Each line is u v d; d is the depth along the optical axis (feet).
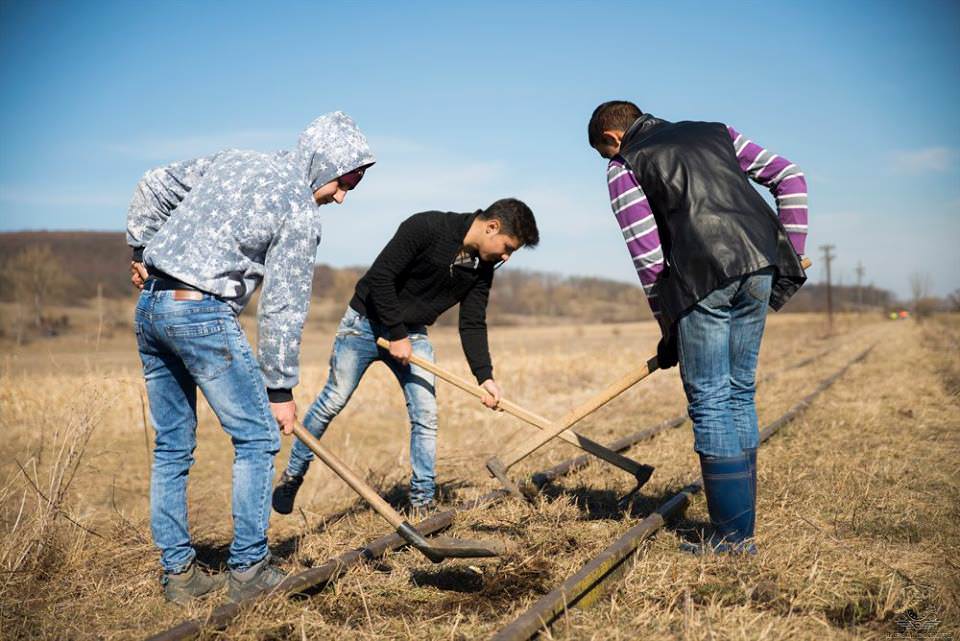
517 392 41.32
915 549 12.12
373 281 13.97
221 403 10.17
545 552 12.23
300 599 10.73
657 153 11.13
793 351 71.00
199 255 9.89
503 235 13.78
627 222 11.39
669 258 11.12
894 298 352.49
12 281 195.42
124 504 18.88
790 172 11.50
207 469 24.11
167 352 10.50
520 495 14.84
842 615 9.79
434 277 14.29
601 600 10.31
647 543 12.21
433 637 9.42
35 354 78.84
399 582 11.41
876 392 33.65
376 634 9.54
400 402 37.24
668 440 22.82
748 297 11.14
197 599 10.56
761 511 13.97
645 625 9.41
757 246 10.69
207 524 16.52
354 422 32.96
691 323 11.07
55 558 11.97
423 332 15.24
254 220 9.98
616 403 34.45
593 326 274.57
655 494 15.88
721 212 10.76
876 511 14.19
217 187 10.14
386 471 20.21
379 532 14.15
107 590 11.09
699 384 11.32
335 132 10.94
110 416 30.14
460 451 23.32
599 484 17.19
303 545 13.30
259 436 10.39
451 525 14.34
